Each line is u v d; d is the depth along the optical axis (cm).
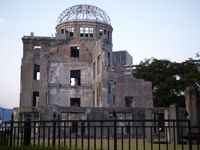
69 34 5003
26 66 4666
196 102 1781
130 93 4344
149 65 5700
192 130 1695
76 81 5269
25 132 966
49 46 4794
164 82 5303
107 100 4059
